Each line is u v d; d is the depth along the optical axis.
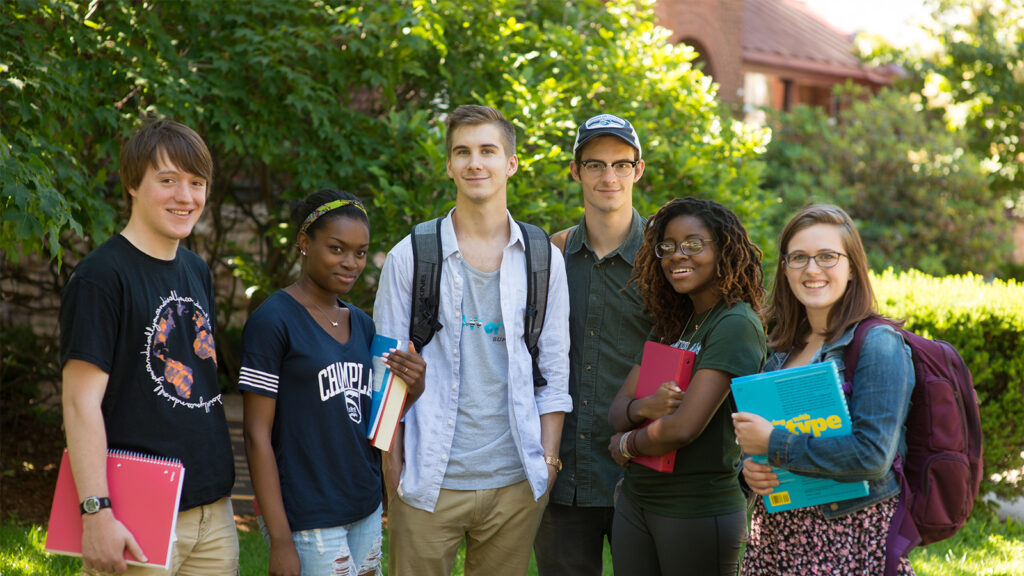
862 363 2.44
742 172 6.16
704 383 2.75
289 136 5.64
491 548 3.19
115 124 4.91
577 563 3.42
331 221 2.83
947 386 2.43
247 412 2.71
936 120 13.06
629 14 6.69
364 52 5.43
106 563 2.31
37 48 4.61
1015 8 13.84
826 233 2.54
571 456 3.36
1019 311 5.60
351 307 3.02
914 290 6.03
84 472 2.33
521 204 5.16
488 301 3.14
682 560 2.89
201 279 2.74
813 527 2.46
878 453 2.31
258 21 5.69
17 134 4.32
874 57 14.68
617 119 3.35
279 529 2.65
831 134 11.91
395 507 3.12
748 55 15.57
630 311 3.35
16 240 4.45
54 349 6.95
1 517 5.34
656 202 5.63
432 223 3.20
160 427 2.49
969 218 11.48
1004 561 4.93
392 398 2.89
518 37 6.07
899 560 2.35
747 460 2.53
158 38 5.21
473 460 3.08
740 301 2.88
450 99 5.98
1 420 6.57
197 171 2.56
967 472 2.39
